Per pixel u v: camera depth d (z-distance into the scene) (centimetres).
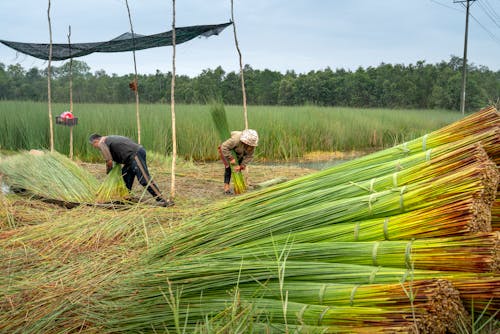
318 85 6116
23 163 668
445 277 250
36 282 360
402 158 335
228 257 320
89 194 633
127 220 502
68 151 1242
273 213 359
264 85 6272
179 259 349
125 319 295
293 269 284
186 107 1686
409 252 264
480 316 246
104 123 1288
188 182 830
